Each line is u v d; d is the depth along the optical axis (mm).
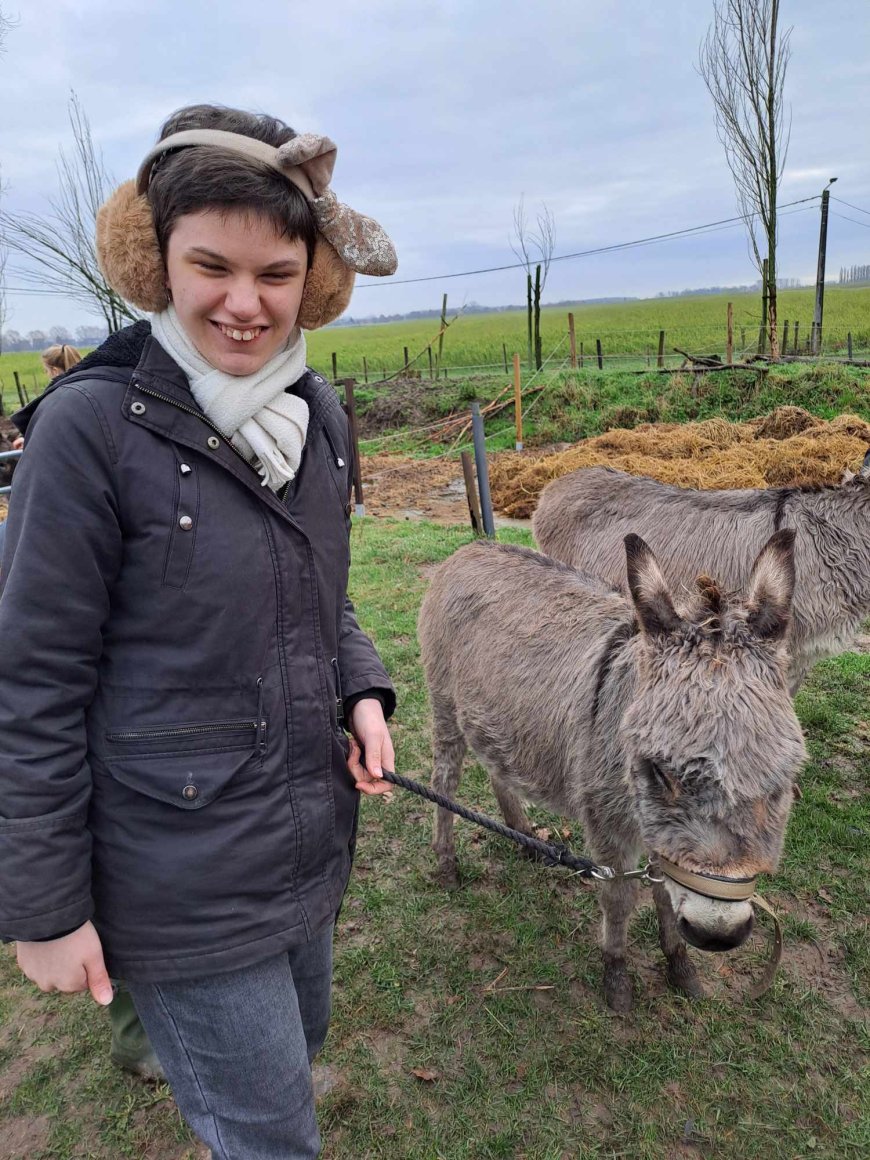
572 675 2693
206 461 1343
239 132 1347
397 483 13445
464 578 3406
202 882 1366
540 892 3309
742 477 8344
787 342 29922
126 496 1274
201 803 1343
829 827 3584
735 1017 2715
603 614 2799
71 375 1300
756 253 23266
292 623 1453
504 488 10805
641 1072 2521
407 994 2838
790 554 2078
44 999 2900
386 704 1912
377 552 8180
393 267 1529
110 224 1305
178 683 1339
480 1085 2494
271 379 1371
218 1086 1475
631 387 17031
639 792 2055
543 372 20203
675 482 8656
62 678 1238
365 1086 2496
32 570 1206
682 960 2791
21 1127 2426
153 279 1339
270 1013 1462
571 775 2652
